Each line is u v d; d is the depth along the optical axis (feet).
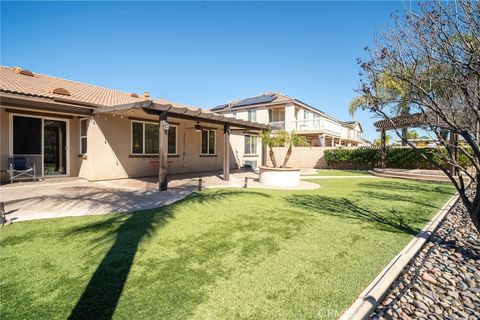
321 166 72.08
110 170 36.76
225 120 36.47
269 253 11.91
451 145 12.14
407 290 9.45
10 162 30.53
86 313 7.55
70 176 36.78
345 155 67.00
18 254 11.53
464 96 10.90
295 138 37.83
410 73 11.59
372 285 9.25
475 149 11.13
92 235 14.02
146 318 7.36
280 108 92.32
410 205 22.53
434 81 11.35
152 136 42.93
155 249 12.25
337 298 8.44
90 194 25.91
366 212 19.93
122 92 53.72
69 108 32.27
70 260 10.98
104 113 35.24
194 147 51.31
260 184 35.83
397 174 45.98
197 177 42.78
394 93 13.50
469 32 9.89
